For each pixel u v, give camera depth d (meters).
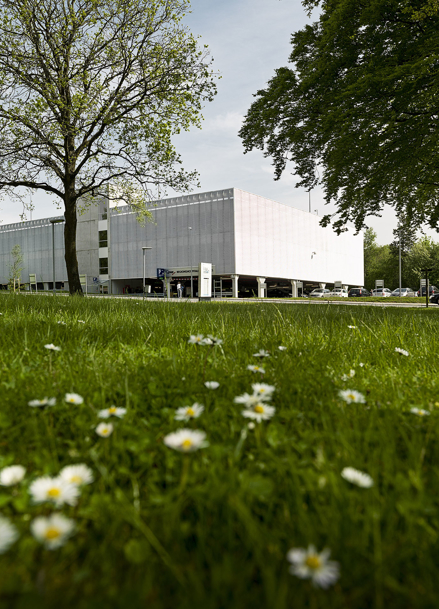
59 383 1.95
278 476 1.08
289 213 67.69
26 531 0.82
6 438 1.34
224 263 57.56
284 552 0.79
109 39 18.47
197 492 0.90
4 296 9.38
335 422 1.53
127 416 1.55
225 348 3.12
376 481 1.02
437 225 15.75
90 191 21.50
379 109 11.86
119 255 66.69
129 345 3.34
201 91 19.03
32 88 16.91
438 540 0.83
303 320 5.87
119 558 0.77
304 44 14.72
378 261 99.62
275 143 15.88
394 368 2.81
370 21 11.57
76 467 0.86
